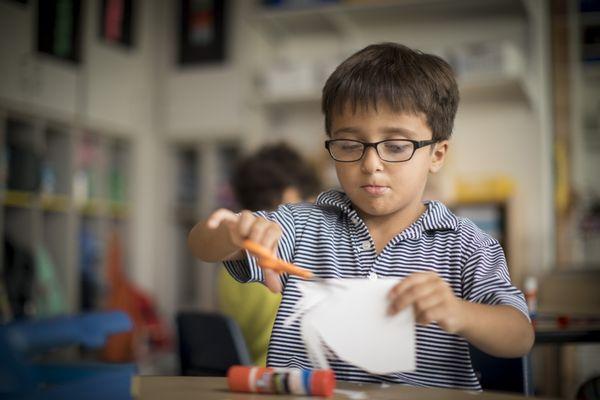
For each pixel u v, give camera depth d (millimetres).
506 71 3965
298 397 806
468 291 1075
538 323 1937
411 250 1146
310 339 828
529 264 4262
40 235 4152
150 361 4387
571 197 4246
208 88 4895
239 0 4840
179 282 5070
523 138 4328
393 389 861
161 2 5055
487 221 4074
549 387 3666
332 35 4773
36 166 4004
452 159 4383
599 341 1710
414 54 1189
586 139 4281
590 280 2879
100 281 4590
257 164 2184
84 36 4473
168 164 5039
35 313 3877
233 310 1905
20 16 4012
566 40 4316
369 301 806
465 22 4465
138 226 4938
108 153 4789
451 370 1065
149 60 5043
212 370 1800
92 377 783
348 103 1110
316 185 2244
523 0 4141
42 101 4152
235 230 956
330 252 1189
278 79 4516
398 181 1101
